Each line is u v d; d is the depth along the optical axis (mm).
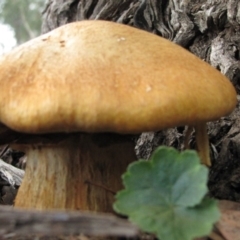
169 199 222
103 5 536
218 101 245
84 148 269
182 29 433
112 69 237
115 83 231
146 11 470
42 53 252
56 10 587
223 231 238
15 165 476
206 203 218
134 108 225
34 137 272
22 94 231
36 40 269
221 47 403
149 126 227
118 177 278
